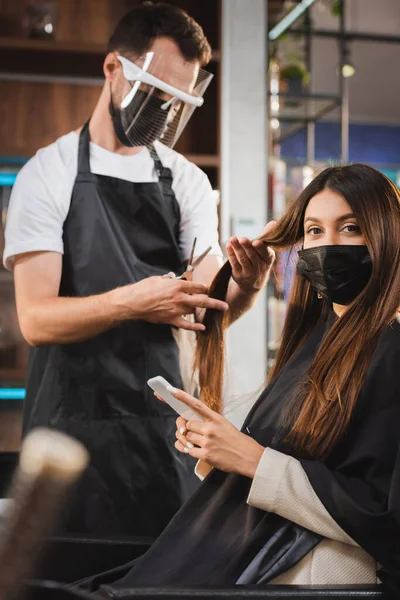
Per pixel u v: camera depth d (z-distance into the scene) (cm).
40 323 223
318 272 148
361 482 130
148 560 147
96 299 220
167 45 226
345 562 132
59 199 235
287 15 426
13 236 231
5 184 384
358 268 146
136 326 234
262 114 372
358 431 135
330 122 780
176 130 237
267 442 148
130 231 242
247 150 371
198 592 116
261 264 197
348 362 139
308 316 166
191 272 225
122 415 235
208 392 201
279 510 133
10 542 40
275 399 153
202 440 137
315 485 130
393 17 636
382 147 802
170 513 235
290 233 166
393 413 133
